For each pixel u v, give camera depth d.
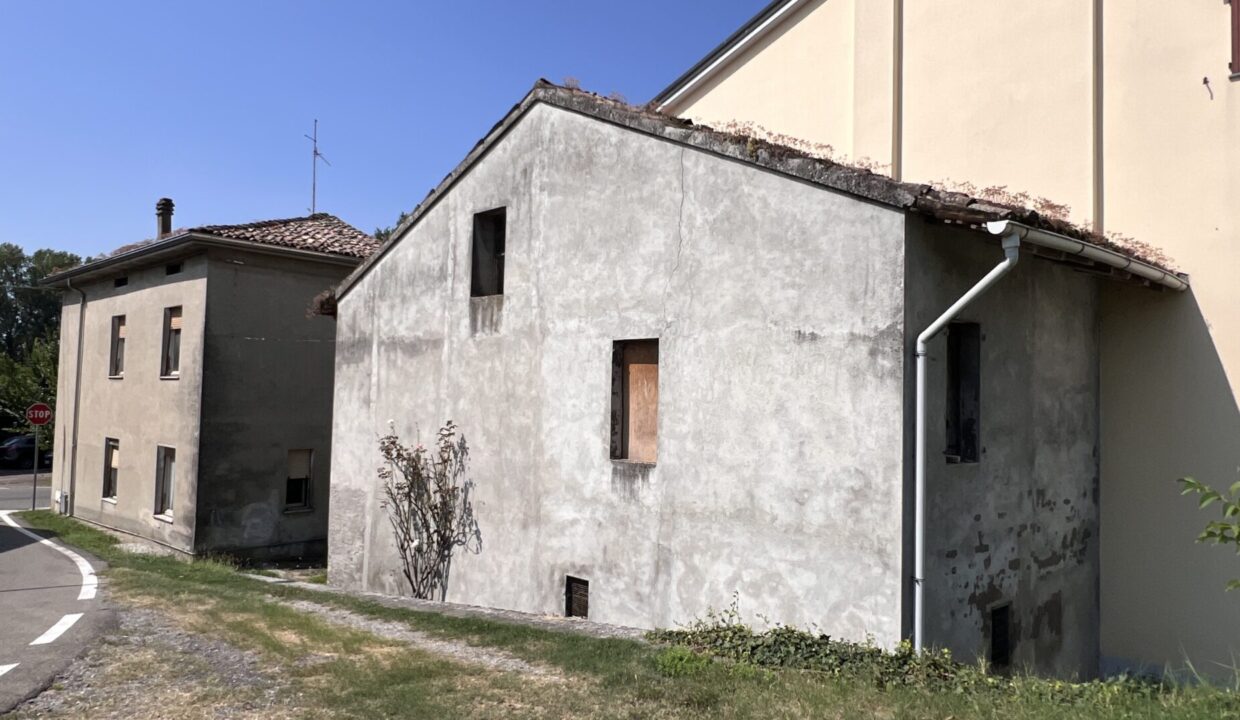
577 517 8.61
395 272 11.32
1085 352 8.63
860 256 6.48
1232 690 5.31
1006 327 7.33
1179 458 8.39
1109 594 8.74
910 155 10.89
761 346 7.10
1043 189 9.58
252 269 15.57
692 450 7.58
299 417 16.09
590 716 5.00
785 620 6.82
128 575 11.06
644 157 8.17
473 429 9.94
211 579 11.23
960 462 6.79
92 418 19.11
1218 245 8.31
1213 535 4.47
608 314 8.43
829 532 6.57
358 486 11.59
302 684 5.66
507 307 9.59
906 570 6.16
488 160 10.02
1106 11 9.26
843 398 6.53
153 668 5.95
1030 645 7.53
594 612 8.35
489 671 6.08
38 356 36.09
